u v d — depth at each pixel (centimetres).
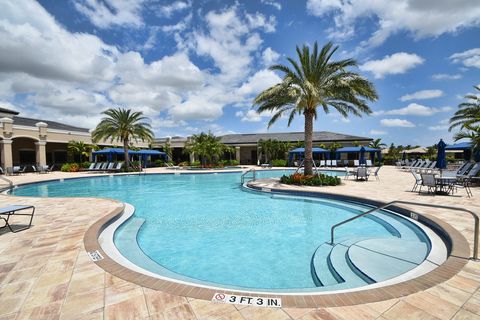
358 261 412
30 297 289
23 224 600
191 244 575
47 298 287
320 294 290
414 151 3644
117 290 303
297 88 1408
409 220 655
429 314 249
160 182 1892
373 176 1886
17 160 3081
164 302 278
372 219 764
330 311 258
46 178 1959
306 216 817
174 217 819
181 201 1112
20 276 340
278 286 393
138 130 2656
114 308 267
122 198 1212
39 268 363
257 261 484
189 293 296
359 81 1351
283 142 3741
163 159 4038
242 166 3650
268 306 268
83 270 357
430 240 499
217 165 3344
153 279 330
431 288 295
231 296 288
